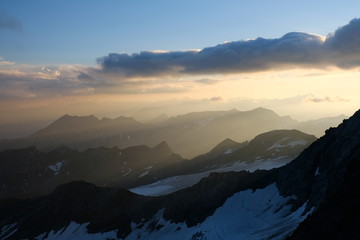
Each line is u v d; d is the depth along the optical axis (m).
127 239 153.50
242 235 108.94
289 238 79.50
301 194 111.88
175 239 133.00
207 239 118.19
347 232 62.22
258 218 117.00
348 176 75.62
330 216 69.25
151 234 148.38
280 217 109.81
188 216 144.88
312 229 71.81
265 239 95.62
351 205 66.38
